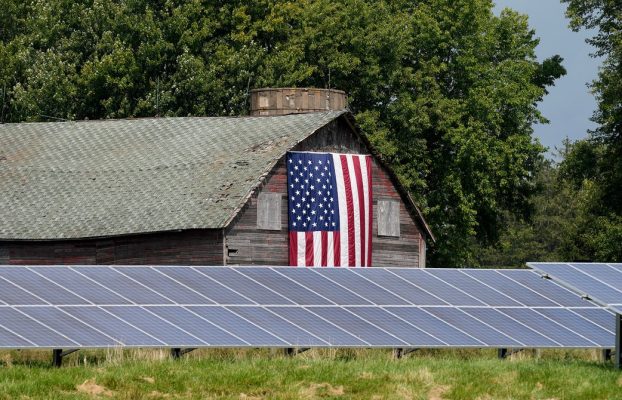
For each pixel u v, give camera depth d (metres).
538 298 96.31
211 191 159.62
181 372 78.81
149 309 86.50
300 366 81.62
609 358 92.31
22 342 79.69
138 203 163.00
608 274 93.38
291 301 90.44
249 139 171.00
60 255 162.12
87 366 81.00
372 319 89.62
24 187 170.12
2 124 186.38
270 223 159.25
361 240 166.75
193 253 155.25
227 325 85.88
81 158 176.50
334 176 165.38
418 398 75.38
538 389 78.12
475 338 89.00
